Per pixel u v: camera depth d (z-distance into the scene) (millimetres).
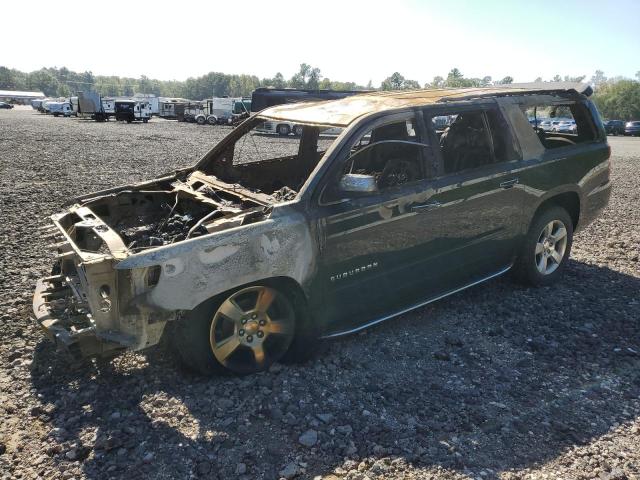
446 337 4496
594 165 5664
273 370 3930
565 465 2977
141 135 29219
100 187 11719
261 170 5508
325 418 3354
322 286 3893
